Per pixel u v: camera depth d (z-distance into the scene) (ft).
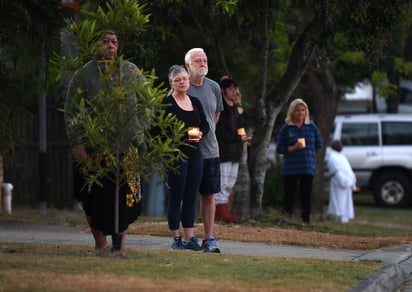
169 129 61.52
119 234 56.90
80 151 54.39
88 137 52.90
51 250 59.31
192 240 68.95
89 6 99.35
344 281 52.60
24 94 78.13
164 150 54.44
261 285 48.83
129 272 50.34
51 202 139.85
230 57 118.62
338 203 136.77
